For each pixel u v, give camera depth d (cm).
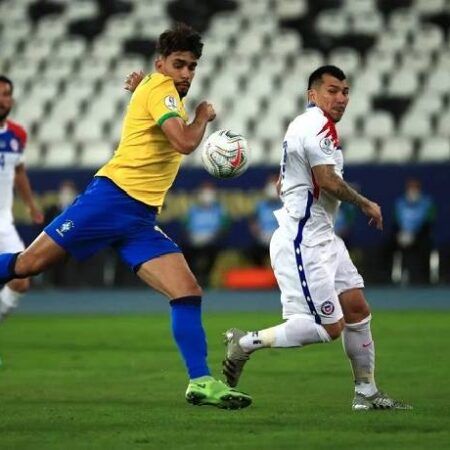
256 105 8794
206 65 9331
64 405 2536
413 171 7400
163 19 10088
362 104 8662
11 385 2964
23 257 2402
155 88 2319
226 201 7588
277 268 2502
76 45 9988
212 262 7569
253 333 2514
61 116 9144
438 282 7506
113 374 3238
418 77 8956
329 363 3506
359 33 9538
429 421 2244
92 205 2356
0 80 3656
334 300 2448
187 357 2302
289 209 2484
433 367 3372
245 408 2464
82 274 8106
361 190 7450
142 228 2370
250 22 9906
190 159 8006
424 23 9619
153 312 6069
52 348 4106
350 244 7462
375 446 1917
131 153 2353
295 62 9319
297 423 2222
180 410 2439
